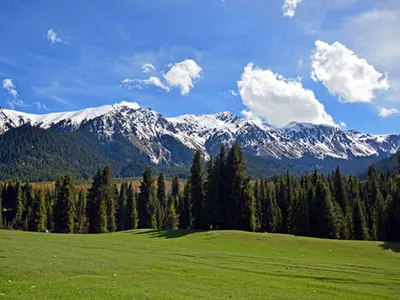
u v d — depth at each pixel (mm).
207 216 86625
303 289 27531
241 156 87000
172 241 62562
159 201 147250
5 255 34531
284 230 97312
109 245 51031
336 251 53938
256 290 26406
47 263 31609
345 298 25438
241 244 58531
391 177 132375
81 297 21672
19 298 21094
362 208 110312
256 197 103688
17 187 160625
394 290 28547
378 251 53844
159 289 24781
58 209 105312
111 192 117125
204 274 31422
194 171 91375
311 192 90812
